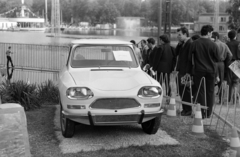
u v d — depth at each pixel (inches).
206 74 269.7
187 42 279.6
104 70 245.0
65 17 4288.9
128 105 205.2
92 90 202.4
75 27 3941.9
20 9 3083.2
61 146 205.5
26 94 311.9
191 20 3467.0
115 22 4200.3
